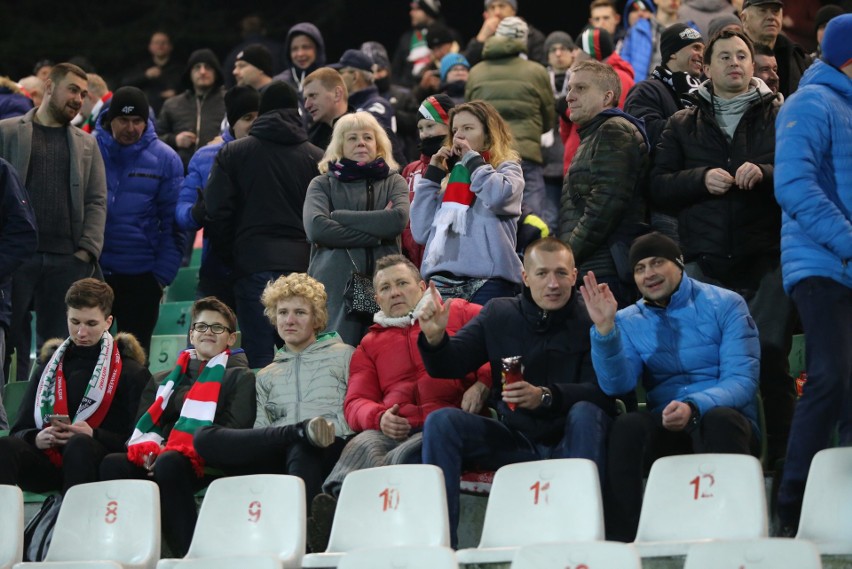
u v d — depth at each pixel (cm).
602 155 2286
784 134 1873
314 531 1950
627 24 3628
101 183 2891
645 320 2030
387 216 2472
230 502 1909
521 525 1766
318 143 2939
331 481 2008
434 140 2583
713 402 1886
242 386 2223
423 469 1814
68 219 2827
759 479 1683
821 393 1809
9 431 2450
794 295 1867
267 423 2198
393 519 1809
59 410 2294
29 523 2198
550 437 1967
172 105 3822
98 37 6625
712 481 1709
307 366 2214
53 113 2852
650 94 2523
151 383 2283
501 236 2330
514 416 1981
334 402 2181
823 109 1866
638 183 2317
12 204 2531
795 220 1875
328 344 2236
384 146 2559
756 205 2216
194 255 3922
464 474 2002
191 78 3803
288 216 2667
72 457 2170
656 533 1711
